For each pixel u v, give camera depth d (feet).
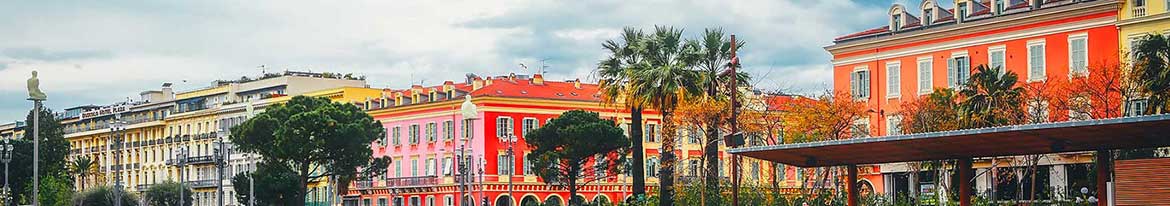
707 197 205.67
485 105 362.74
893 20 262.67
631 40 240.94
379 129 326.85
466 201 362.94
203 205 465.88
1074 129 117.19
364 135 311.06
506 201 364.58
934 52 252.62
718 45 231.91
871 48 263.70
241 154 441.27
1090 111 221.05
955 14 250.98
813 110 241.14
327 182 410.52
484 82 384.68
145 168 503.20
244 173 350.43
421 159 386.52
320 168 415.23
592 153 298.76
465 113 237.45
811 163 150.71
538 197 367.25
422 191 382.83
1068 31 233.55
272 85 462.19
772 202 203.41
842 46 269.03
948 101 231.30
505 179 363.56
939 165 227.20
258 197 313.32
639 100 230.48
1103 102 219.20
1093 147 129.90
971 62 246.68
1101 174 129.70
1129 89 212.43
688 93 227.81
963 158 140.56
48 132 404.98
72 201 396.16
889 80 259.80
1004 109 217.97
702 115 222.28
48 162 399.24
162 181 441.68
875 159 145.48
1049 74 234.58
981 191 240.32
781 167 286.05
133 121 515.50
